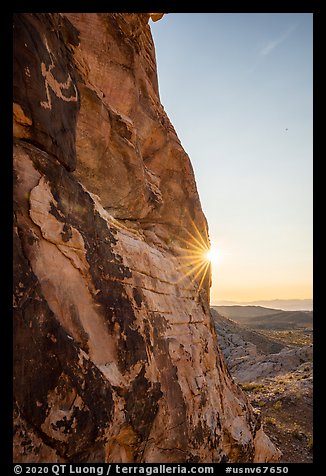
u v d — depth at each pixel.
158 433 5.46
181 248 10.35
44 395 3.50
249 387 22.19
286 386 20.91
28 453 3.25
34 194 4.19
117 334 5.04
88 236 5.13
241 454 8.05
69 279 4.48
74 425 3.71
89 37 7.56
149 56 11.37
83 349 4.32
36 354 3.52
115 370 4.74
